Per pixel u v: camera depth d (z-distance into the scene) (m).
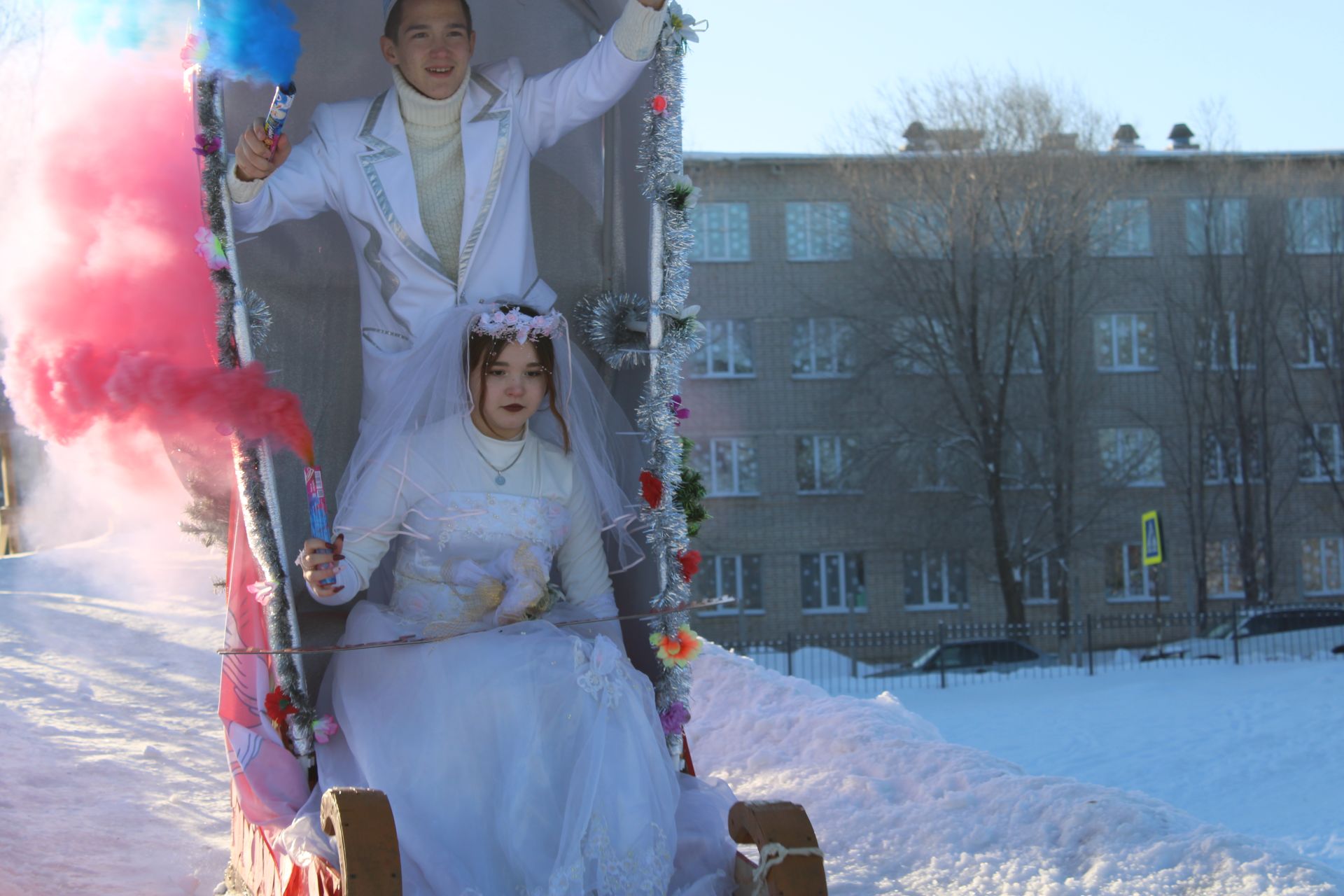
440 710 3.73
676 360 4.16
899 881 4.91
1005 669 28.05
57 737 7.33
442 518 4.08
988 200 34.09
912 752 6.48
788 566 37.28
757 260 37.50
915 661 31.66
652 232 4.17
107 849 5.25
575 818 3.52
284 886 3.70
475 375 4.14
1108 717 17.19
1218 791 11.65
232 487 4.21
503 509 4.12
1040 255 34.16
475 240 4.38
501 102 4.48
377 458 4.07
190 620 12.28
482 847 3.59
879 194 34.53
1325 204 37.25
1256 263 36.44
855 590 37.31
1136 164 36.72
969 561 35.12
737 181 37.59
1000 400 33.88
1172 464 37.81
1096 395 35.53
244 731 4.06
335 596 3.96
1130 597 37.72
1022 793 5.65
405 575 4.12
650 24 4.20
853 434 35.69
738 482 37.41
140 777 6.58
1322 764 12.40
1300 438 37.34
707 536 37.22
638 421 4.21
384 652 3.92
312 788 4.04
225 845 5.42
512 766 3.62
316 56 4.62
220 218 3.84
